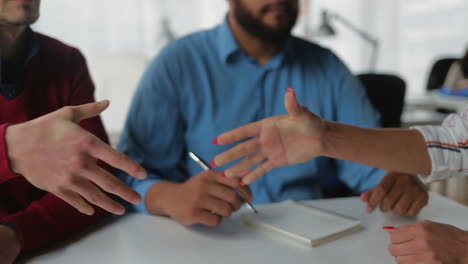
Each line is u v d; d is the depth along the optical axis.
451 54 4.11
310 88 1.11
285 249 0.59
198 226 0.70
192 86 1.04
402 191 0.76
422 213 0.75
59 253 0.60
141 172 0.48
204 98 1.05
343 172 1.09
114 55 2.19
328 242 0.62
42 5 0.69
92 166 0.48
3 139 0.47
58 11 3.01
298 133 0.59
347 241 0.62
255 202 1.01
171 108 1.02
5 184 0.71
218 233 0.66
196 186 0.71
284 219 0.69
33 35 0.75
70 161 0.46
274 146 0.60
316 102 1.11
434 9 4.06
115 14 3.20
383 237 0.64
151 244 0.62
